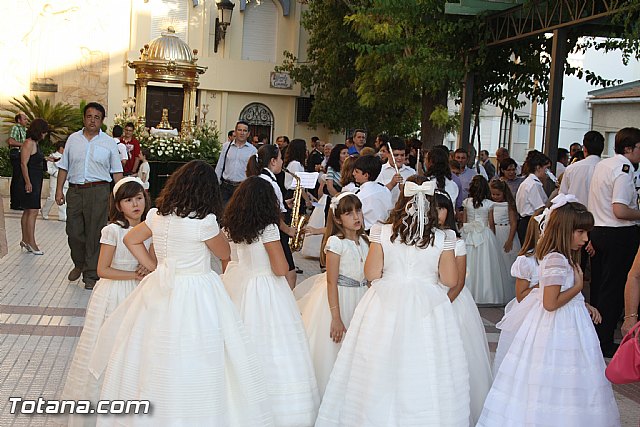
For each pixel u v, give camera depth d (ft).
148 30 88.69
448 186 29.50
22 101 84.48
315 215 44.73
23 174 41.04
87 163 32.86
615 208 25.39
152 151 55.83
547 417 16.49
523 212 34.47
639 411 20.74
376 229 17.08
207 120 93.45
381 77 55.98
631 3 30.78
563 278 16.71
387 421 15.71
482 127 90.07
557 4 36.37
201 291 15.40
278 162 27.71
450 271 16.66
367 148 30.04
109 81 87.45
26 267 37.68
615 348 26.22
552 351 16.71
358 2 72.02
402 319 16.03
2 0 83.71
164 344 14.85
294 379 17.40
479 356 18.54
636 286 16.71
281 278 18.20
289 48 96.17
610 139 79.97
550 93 36.14
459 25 42.96
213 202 15.79
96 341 16.84
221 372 15.12
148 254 16.61
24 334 25.30
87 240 33.04
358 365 16.35
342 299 19.22
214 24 92.48
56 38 85.46
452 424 15.83
